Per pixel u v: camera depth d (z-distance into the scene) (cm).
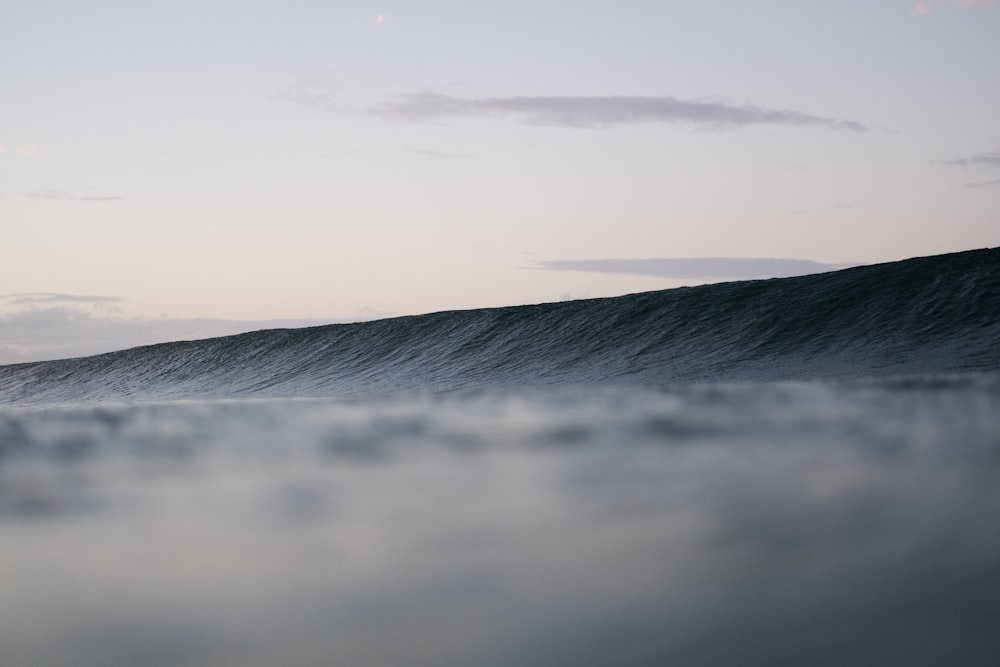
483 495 457
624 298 4175
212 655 220
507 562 303
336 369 3956
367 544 340
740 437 723
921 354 2648
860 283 3625
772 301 3653
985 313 2998
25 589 284
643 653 213
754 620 233
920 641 215
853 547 305
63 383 5044
